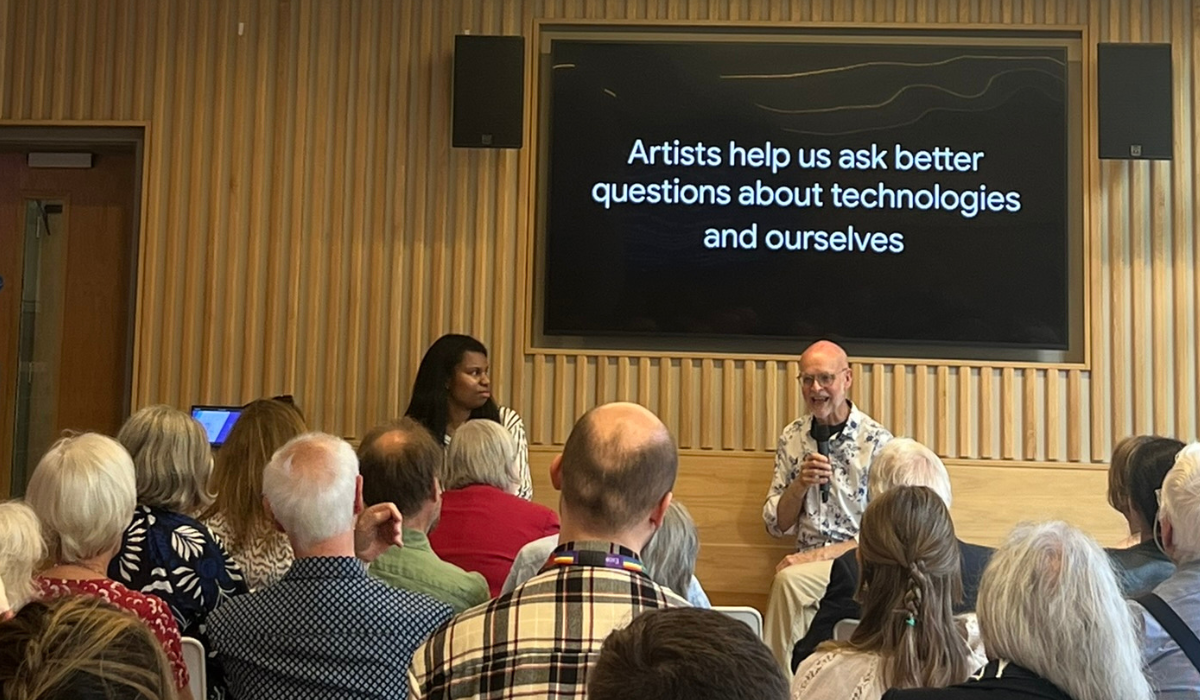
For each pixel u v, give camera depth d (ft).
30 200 16.57
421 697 4.79
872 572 6.28
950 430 15.28
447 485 9.45
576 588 4.88
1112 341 15.25
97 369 16.33
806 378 14.05
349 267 15.74
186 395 15.61
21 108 15.88
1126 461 8.39
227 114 15.87
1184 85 15.46
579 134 15.60
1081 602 4.90
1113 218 15.33
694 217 15.51
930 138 15.43
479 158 15.70
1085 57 15.43
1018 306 15.26
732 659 2.88
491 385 15.48
